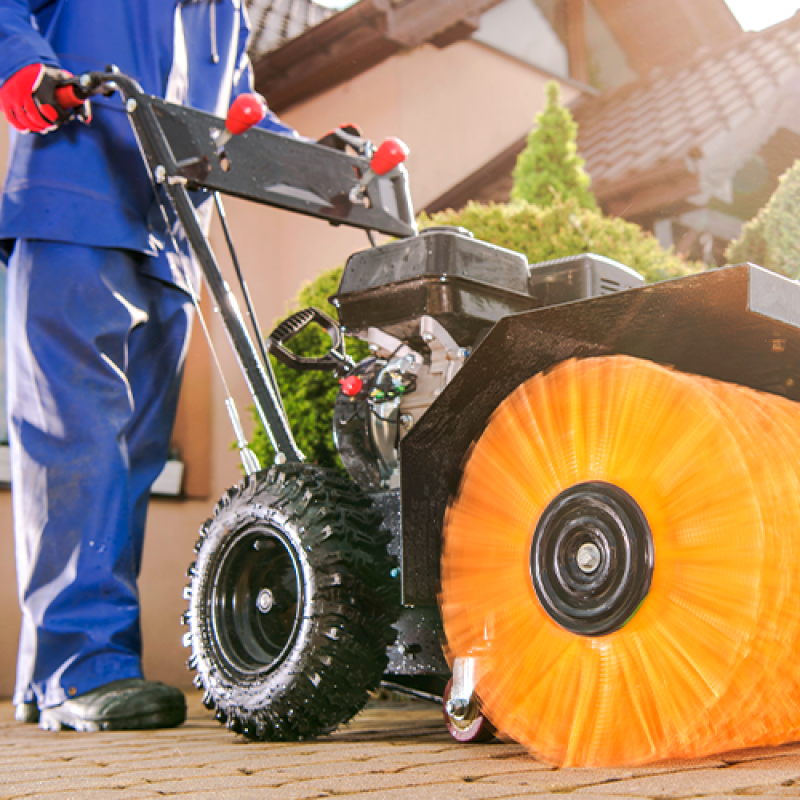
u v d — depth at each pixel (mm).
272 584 1872
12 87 2305
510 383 1568
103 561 2398
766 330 1361
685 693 1286
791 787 1062
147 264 2650
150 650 4625
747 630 1243
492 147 6863
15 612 4203
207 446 4965
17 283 2508
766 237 4008
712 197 6609
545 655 1437
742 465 1274
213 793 1183
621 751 1333
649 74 8820
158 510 4750
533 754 1460
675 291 1300
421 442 1645
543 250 3922
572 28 8477
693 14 9172
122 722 2223
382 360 2029
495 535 1541
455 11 6301
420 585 1642
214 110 2855
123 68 2615
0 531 4219
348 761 1461
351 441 2012
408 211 2617
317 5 7305
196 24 2855
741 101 7211
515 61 7453
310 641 1703
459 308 1896
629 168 6754
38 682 2373
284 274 5820
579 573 1382
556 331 1458
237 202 5676
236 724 1817
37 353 2449
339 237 5633
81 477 2402
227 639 1888
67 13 2617
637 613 1330
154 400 2779
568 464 1440
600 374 1438
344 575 1710
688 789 1071
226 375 5141
